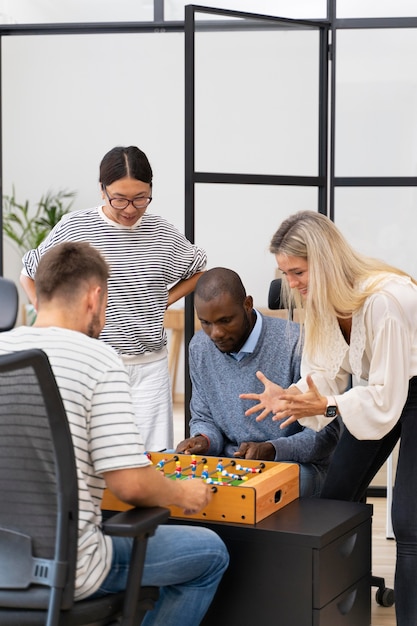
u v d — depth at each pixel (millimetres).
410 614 2826
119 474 2156
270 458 3133
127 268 3572
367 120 4895
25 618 2145
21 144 8719
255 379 3271
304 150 4613
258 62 4449
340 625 2754
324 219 2824
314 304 2828
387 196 4949
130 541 2344
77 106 8633
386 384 2717
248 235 4516
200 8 4242
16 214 8773
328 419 3047
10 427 2105
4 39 8594
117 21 5371
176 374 8219
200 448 3197
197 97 4312
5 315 4109
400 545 2859
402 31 4859
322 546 2582
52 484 2105
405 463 2842
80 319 2311
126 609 2217
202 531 2494
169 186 8586
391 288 2748
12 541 2145
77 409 2150
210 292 3117
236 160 4426
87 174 8703
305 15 4996
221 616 2703
